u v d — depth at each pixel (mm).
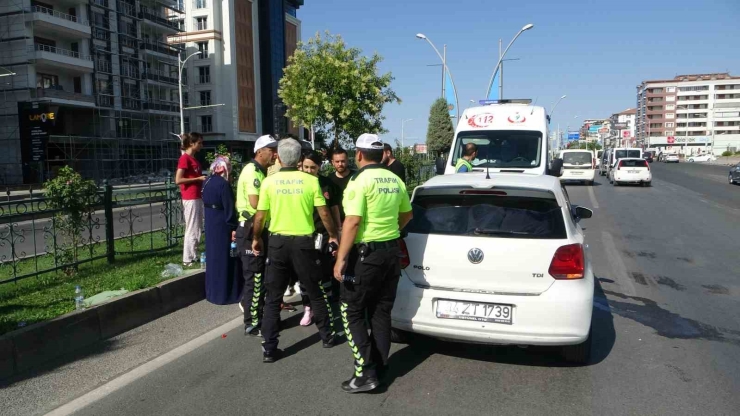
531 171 10172
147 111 51562
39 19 39156
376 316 4289
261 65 70875
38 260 7770
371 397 4012
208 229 6336
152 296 5938
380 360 4246
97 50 46125
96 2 46438
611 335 5422
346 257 4082
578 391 4109
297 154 4688
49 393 4086
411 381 4297
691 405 3879
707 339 5312
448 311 4355
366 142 4156
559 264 4207
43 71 41969
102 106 46469
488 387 4184
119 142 48000
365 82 19219
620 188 28188
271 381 4309
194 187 7508
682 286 7496
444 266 4406
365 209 4102
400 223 4355
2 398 3990
